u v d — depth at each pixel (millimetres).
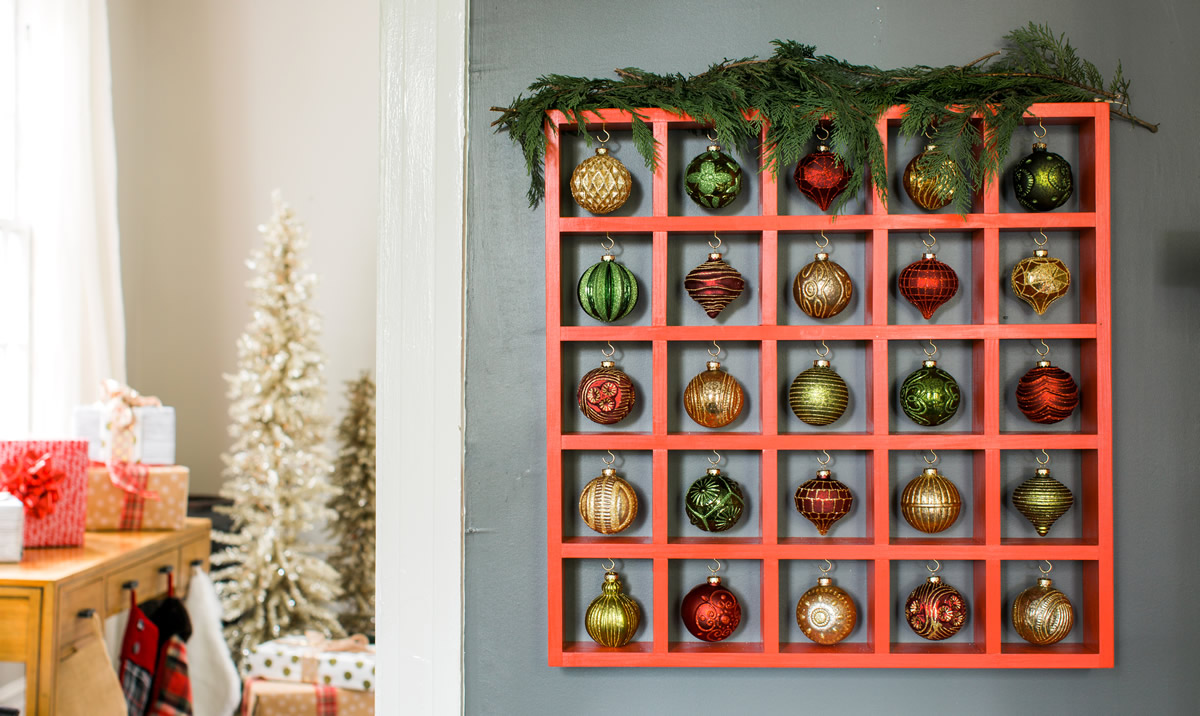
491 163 1236
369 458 2982
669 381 1243
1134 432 1217
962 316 1232
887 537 1167
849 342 1238
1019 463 1231
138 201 3545
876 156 1153
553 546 1173
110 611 2049
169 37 3594
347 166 3564
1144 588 1212
